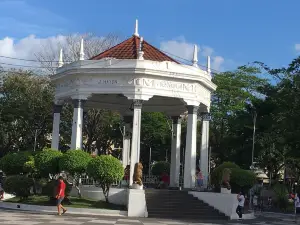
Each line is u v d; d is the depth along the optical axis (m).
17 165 33.44
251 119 57.00
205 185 36.84
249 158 56.53
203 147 37.78
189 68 34.38
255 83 63.75
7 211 27.02
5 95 57.50
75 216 26.06
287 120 45.41
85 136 60.53
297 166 57.28
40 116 57.56
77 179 31.98
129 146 41.94
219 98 62.59
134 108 32.59
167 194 31.75
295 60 46.03
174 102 39.78
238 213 31.62
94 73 33.09
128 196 28.89
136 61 32.62
